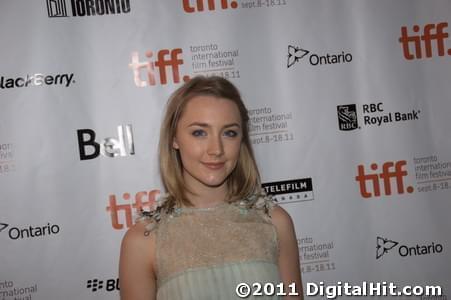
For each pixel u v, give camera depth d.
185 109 1.26
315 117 1.83
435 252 1.86
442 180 1.86
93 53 1.76
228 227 1.25
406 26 1.86
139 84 1.77
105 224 1.76
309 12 1.83
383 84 1.85
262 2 1.82
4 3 1.72
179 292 1.17
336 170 1.83
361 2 1.85
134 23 1.77
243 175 1.36
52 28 1.74
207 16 1.80
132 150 1.77
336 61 1.84
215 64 1.80
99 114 1.76
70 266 1.74
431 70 1.86
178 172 1.32
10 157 1.72
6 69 1.72
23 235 1.72
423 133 1.86
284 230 1.33
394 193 1.85
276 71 1.82
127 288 1.25
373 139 1.85
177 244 1.22
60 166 1.74
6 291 1.71
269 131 1.82
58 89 1.74
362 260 1.84
